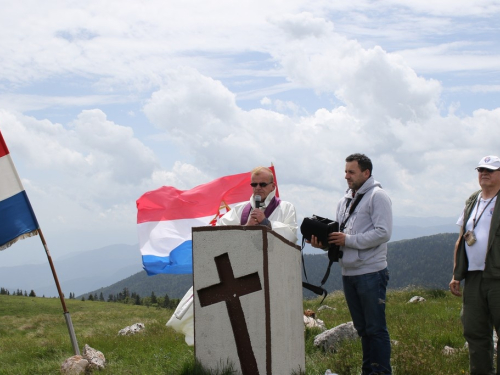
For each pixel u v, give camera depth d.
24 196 9.85
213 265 5.80
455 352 8.44
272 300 5.71
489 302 6.59
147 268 11.78
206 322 5.81
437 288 22.95
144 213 11.88
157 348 10.11
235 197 11.79
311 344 9.16
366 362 7.03
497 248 6.54
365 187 7.06
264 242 5.64
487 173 6.71
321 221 7.07
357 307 7.04
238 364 5.67
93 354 8.96
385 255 6.98
